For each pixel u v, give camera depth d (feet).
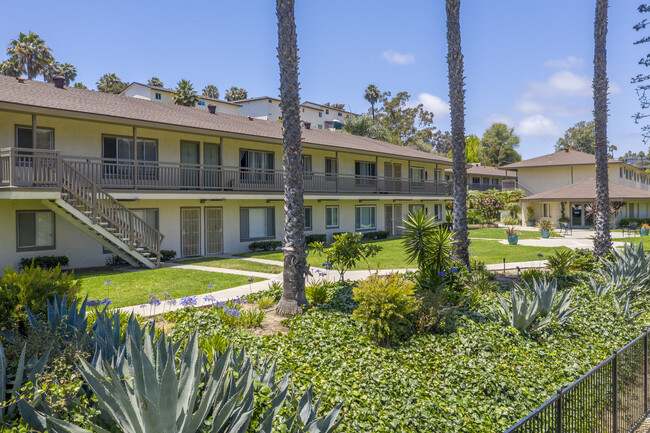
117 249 57.21
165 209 69.72
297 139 33.88
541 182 169.99
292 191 33.58
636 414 20.67
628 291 41.42
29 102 52.16
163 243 69.36
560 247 82.17
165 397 11.28
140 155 67.36
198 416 12.00
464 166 49.93
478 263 50.44
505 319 32.30
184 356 12.99
